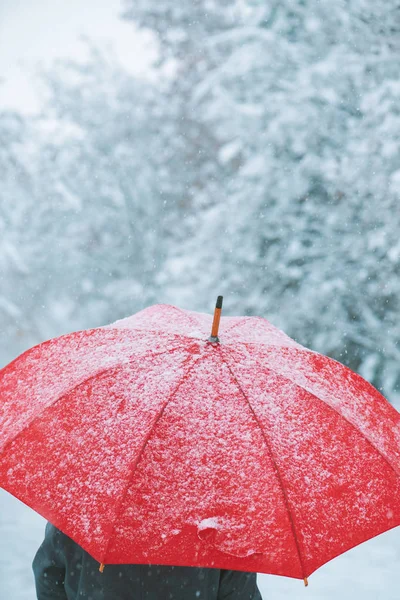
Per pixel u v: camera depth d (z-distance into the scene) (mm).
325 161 9648
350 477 1583
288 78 10547
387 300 9859
